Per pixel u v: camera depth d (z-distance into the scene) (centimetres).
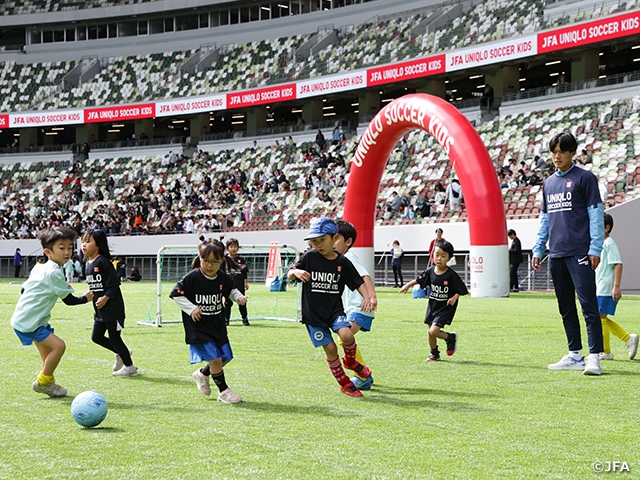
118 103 4475
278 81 4084
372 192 2164
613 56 3575
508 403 534
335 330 559
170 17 4788
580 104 3045
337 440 422
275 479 348
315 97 4097
